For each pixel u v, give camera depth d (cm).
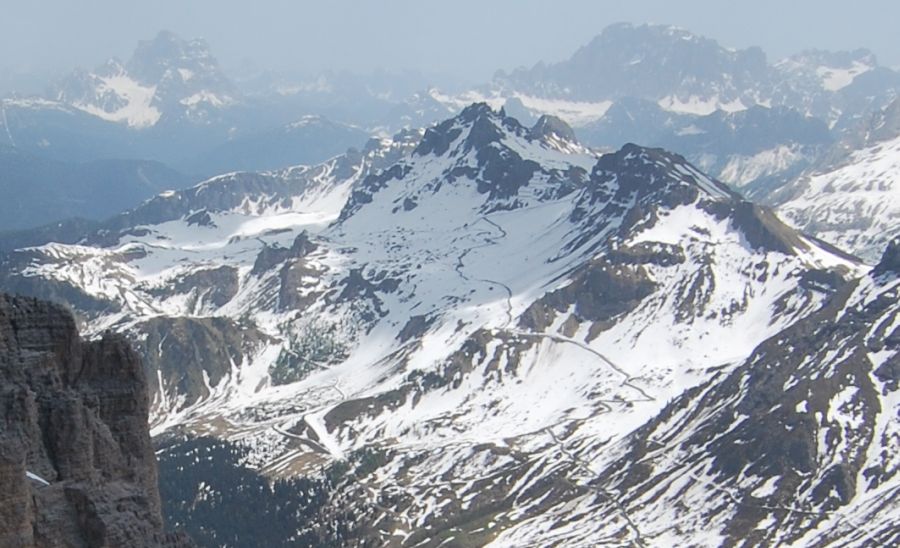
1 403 10694
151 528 11125
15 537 9944
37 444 10750
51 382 11306
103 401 11631
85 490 10700
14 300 11525
